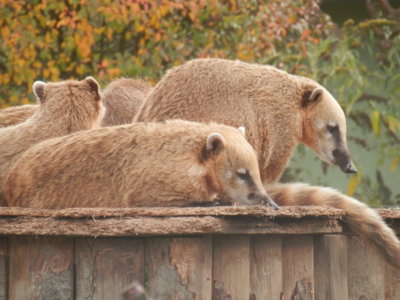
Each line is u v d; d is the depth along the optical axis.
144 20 29.66
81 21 29.31
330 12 35.84
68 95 17.41
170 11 30.14
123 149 15.10
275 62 31.92
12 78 29.72
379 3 34.44
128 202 14.93
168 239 13.21
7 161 16.41
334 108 19.38
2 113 18.86
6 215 12.85
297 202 15.73
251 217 13.38
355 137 35.47
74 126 17.22
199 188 15.19
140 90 20.30
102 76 29.11
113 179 14.96
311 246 14.26
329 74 32.50
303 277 14.12
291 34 33.03
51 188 15.06
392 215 15.13
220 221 13.08
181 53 30.47
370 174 35.62
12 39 29.22
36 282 13.07
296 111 18.48
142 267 13.21
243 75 17.72
